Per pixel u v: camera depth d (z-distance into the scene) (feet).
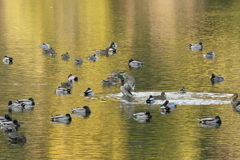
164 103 127.54
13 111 127.75
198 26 297.74
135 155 98.48
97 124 117.08
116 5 415.03
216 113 124.67
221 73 174.91
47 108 130.11
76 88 153.58
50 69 184.96
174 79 164.76
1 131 113.19
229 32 275.18
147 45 236.63
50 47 219.20
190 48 227.61
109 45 231.09
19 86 155.63
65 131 112.37
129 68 185.98
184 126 115.55
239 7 393.50
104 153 99.30
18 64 193.26
